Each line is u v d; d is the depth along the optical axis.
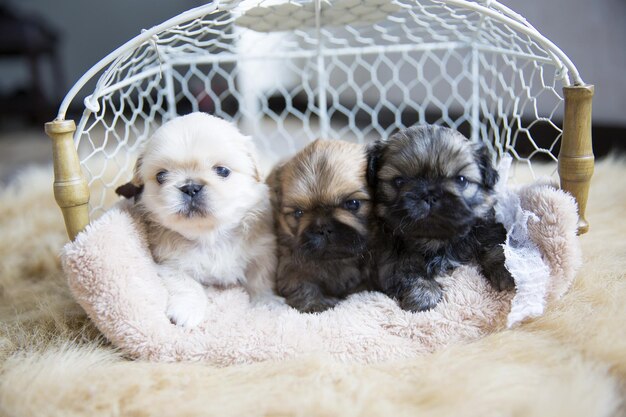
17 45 1.50
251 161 0.40
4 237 0.53
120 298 0.33
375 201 0.38
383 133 0.67
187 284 0.37
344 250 0.36
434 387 0.27
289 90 1.20
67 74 1.76
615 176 0.54
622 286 0.35
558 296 0.34
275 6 0.39
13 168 1.00
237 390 0.28
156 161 0.36
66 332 0.35
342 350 0.32
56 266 0.48
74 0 1.73
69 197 0.34
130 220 0.36
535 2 0.73
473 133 0.56
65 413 0.27
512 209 0.38
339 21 0.46
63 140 0.33
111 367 0.31
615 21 0.65
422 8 0.37
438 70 0.88
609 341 0.30
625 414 0.27
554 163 0.55
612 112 0.67
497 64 0.71
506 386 0.27
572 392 0.26
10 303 0.42
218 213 0.36
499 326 0.33
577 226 0.35
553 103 0.65
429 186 0.35
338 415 0.26
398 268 0.38
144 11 1.75
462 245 0.38
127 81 0.41
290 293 0.40
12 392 0.28
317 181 0.37
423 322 0.34
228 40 0.71
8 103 1.52
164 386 0.29
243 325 0.34
